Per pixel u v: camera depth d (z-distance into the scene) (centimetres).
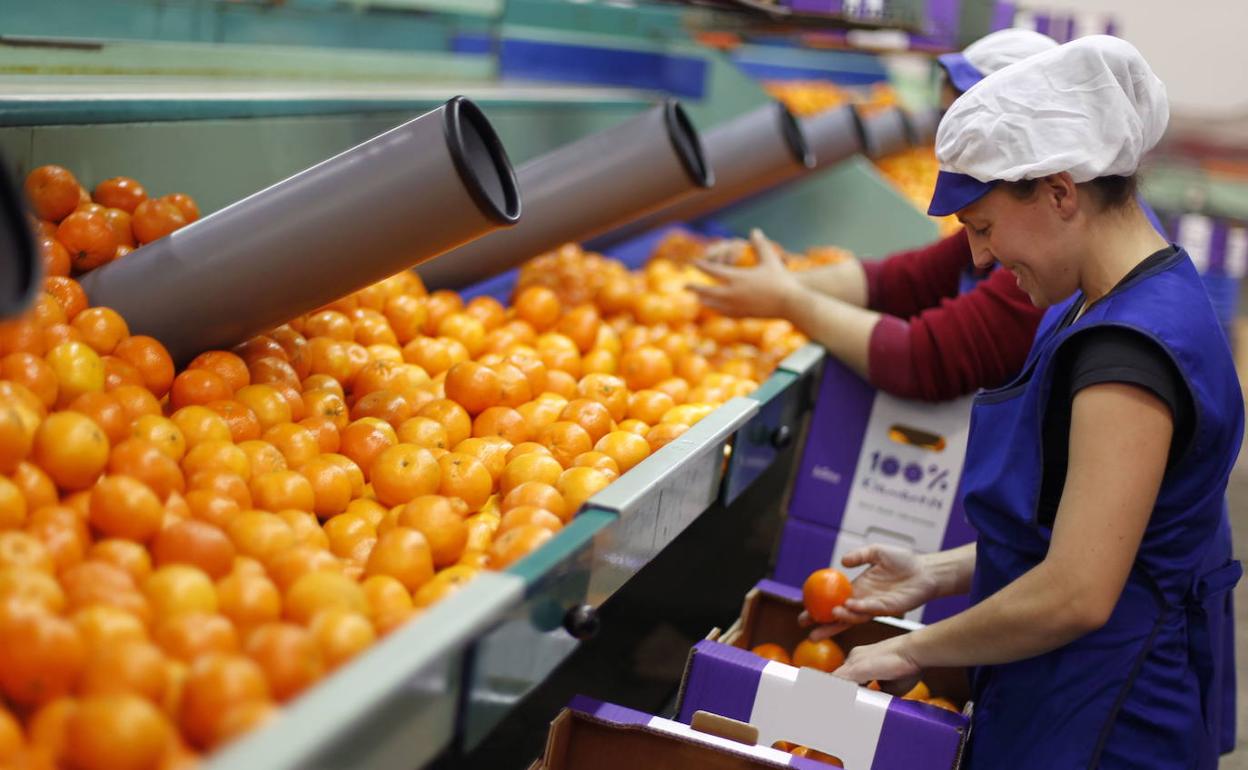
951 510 269
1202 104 993
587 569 153
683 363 276
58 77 244
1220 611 178
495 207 185
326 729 96
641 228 363
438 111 185
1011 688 176
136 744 100
